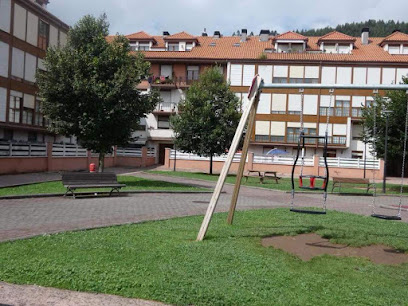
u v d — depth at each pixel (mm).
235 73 47562
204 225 8180
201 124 32625
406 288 5883
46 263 6098
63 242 7383
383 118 25297
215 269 6141
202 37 56031
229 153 8617
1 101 29688
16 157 24844
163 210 12398
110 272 5801
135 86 20016
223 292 5238
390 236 9281
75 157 31891
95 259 6402
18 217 10203
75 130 19734
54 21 35844
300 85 9062
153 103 20641
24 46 31969
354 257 7430
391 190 26891
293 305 5000
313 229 9672
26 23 32094
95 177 15922
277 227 9773
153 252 6910
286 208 13805
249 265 6434
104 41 20344
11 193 14938
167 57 48969
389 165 42562
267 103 46844
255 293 5289
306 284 5750
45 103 19656
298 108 46375
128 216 10906
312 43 51281
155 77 49656
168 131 49031
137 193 17328
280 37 49719
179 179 27375
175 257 6688
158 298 5094
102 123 19359
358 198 21156
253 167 39562
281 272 6191
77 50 19719
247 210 12805
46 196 14914
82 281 5457
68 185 14727
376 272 6562
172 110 48688
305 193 22062
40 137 35312
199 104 33531
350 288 5707
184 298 5066
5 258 6277
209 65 48938
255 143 46906
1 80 29547
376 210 15625
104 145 20469
